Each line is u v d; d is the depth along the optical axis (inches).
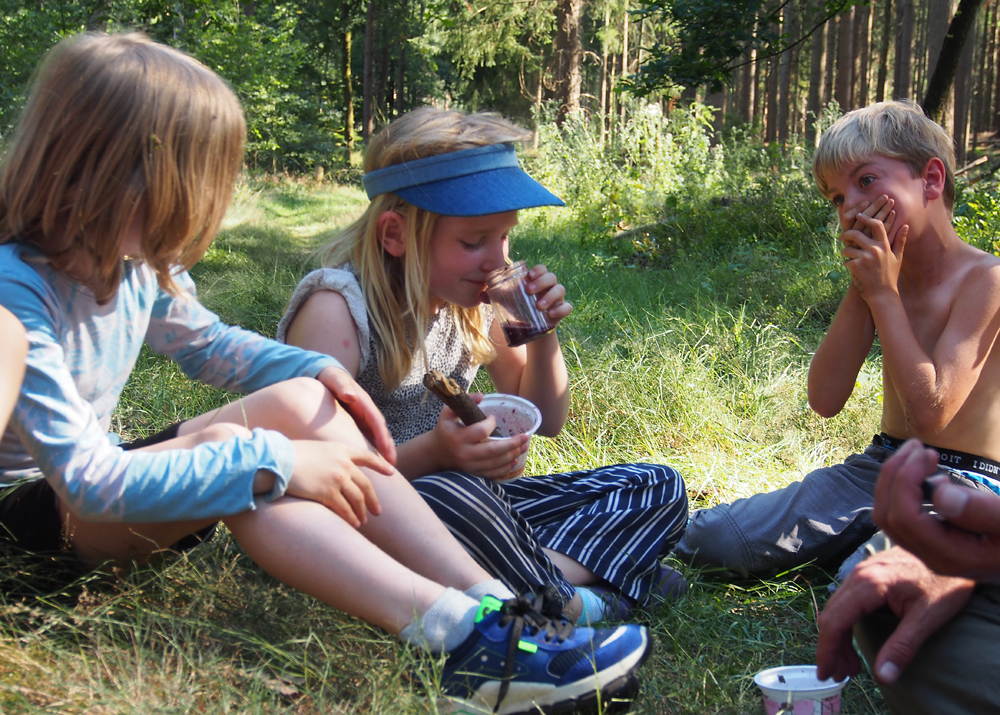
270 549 57.0
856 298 86.0
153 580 63.2
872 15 1027.9
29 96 58.0
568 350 154.6
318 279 77.3
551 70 919.7
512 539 69.6
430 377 69.0
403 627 57.2
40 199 56.0
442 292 77.2
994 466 76.1
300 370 70.2
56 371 55.2
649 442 120.9
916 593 54.6
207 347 73.0
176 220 57.7
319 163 978.7
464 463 71.6
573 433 121.5
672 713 62.6
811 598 84.1
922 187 76.3
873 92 1205.1
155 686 52.8
